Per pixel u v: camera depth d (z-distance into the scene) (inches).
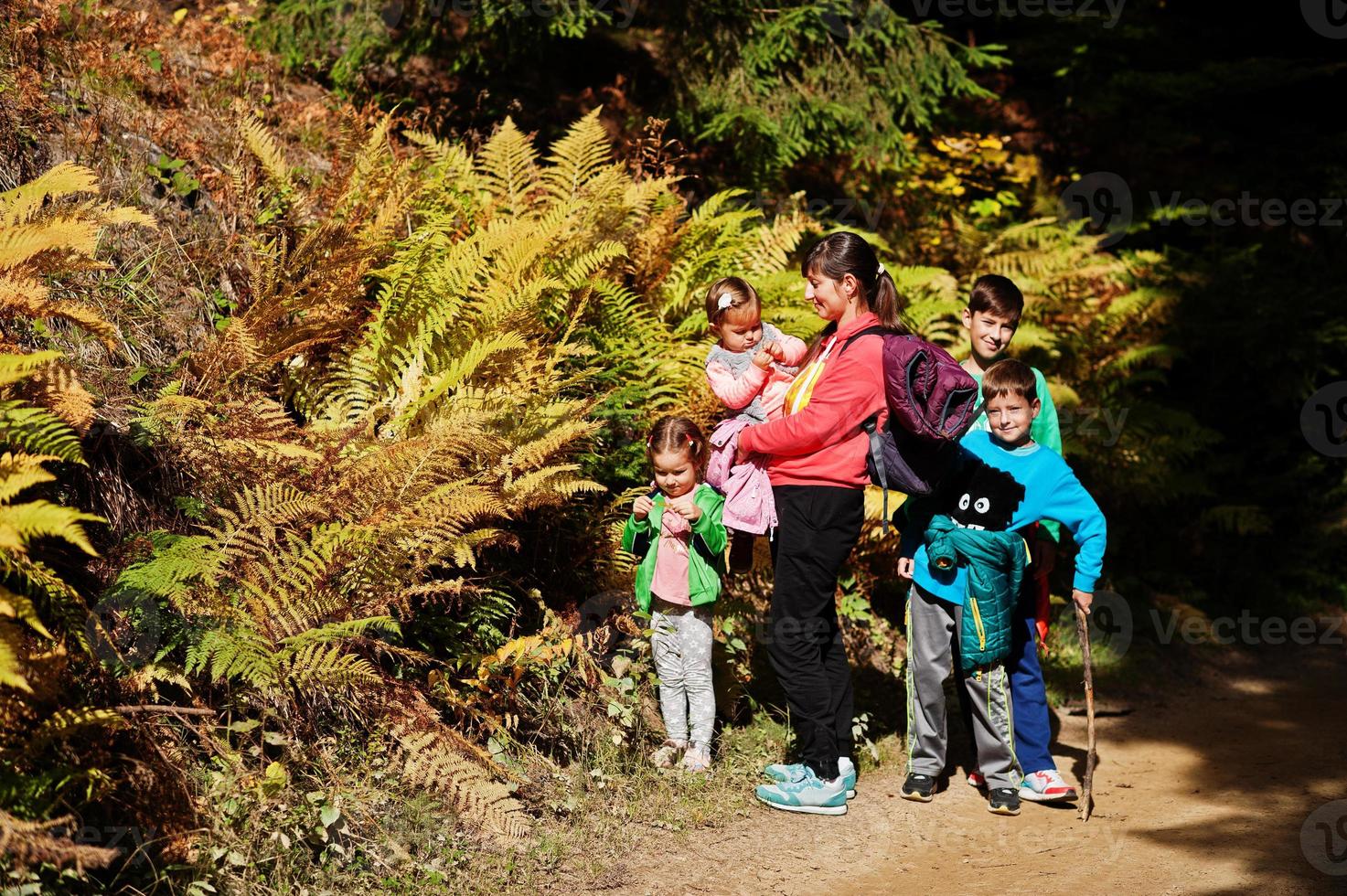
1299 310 350.9
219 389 158.6
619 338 206.2
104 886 111.9
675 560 166.4
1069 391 287.1
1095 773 191.0
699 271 227.6
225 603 133.9
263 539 139.6
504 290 176.2
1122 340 317.4
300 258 177.6
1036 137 410.3
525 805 146.6
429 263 183.5
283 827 125.7
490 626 164.2
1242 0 443.5
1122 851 152.6
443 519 144.6
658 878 138.3
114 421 149.4
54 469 138.6
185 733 130.7
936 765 171.8
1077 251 312.8
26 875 105.7
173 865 116.6
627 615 176.7
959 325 288.4
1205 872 144.6
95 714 114.3
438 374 177.3
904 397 149.3
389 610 150.9
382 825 134.2
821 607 162.4
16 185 172.1
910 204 318.7
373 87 274.5
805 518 159.3
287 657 131.6
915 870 145.9
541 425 167.8
